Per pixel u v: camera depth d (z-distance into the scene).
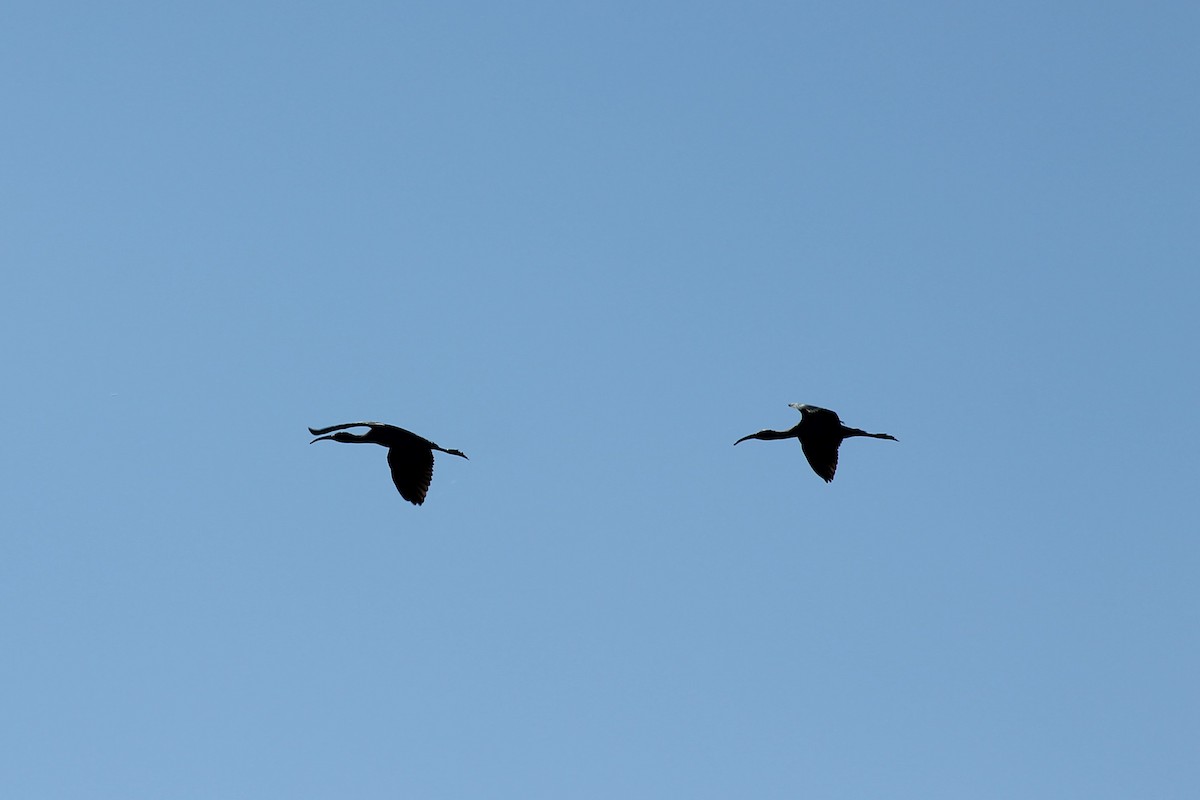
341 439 36.56
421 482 36.44
